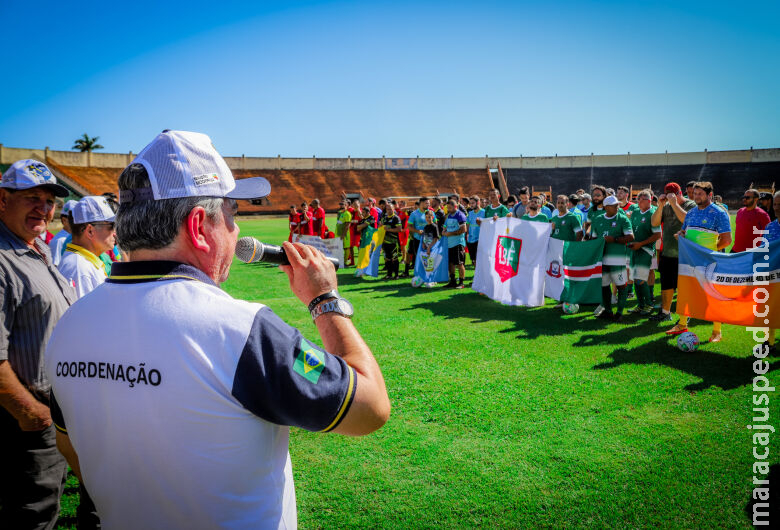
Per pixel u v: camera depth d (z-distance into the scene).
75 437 1.09
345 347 1.17
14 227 2.24
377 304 8.84
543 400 4.40
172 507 0.98
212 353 0.96
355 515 2.88
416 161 68.75
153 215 1.09
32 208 2.25
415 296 9.66
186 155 1.13
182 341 0.96
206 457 0.96
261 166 64.00
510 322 7.32
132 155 59.41
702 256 6.02
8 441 2.24
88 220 3.12
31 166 2.24
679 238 6.27
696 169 64.69
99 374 1.02
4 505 2.30
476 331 6.79
